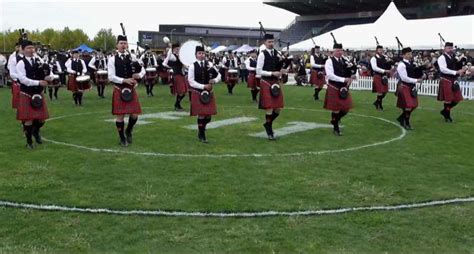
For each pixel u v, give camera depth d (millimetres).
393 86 16969
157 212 4523
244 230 4148
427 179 5711
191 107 7770
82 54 17656
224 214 4488
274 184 5449
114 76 7320
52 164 6246
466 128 9234
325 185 5426
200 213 4516
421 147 7453
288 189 5273
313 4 40625
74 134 8281
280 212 4555
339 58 8516
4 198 4891
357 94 16016
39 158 6562
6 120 9883
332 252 3758
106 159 6516
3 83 18812
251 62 13508
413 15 38750
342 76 8438
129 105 7402
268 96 7844
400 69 9055
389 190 5270
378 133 8609
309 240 3969
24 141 7703
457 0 36188
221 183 5453
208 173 5863
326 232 4129
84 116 10477
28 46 7117
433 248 3844
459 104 13320
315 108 12062
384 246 3875
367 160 6598
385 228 4223
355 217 4465
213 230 4145
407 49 9109
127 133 7590
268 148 7305
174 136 8156
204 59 7863
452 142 7863
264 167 6184
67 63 13047
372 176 5809
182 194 5062
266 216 4461
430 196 5082
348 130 8914
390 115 10891
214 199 4910
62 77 16531
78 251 3742
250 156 6762
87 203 4766
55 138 7930
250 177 5715
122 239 3957
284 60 7918
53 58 17328
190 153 6926
